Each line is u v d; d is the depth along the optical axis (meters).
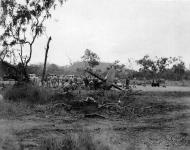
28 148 9.63
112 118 16.75
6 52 29.36
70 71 82.25
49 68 93.94
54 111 18.59
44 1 32.12
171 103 23.39
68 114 17.81
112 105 20.89
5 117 16.02
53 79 37.69
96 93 26.92
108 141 10.12
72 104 20.11
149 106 21.55
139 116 17.58
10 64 28.91
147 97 27.42
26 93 23.23
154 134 12.45
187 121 15.70
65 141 9.33
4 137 10.61
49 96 23.30
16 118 15.89
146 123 15.17
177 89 42.34
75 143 9.20
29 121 15.02
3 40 29.77
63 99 23.16
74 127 13.62
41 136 11.48
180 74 116.44
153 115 17.88
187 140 11.53
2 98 22.22
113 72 34.75
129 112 18.83
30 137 11.28
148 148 10.30
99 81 34.00
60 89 28.55
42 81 31.78
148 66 116.44
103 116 16.94
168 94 30.84
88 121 15.54
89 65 87.38
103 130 12.98
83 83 37.38
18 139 10.78
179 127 14.05
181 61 117.56
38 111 18.44
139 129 13.56
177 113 18.66
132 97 26.70
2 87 28.78
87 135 9.79
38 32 30.69
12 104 19.70
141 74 116.50
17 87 24.84
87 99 20.34
